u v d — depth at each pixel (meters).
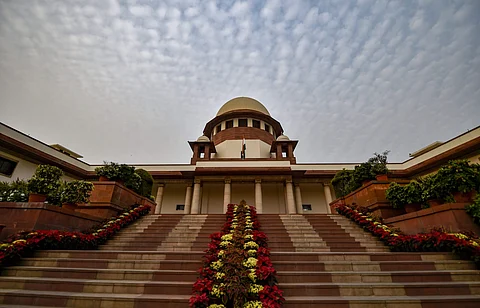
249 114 26.36
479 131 13.77
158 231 8.68
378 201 8.84
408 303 4.01
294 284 4.47
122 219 8.77
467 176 6.20
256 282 3.99
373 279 4.78
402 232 7.29
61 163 16.80
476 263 5.14
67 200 7.28
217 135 26.39
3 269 5.01
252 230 6.99
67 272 4.95
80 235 6.47
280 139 23.00
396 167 19.17
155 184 20.77
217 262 4.36
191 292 4.33
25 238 5.57
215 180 19.62
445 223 6.16
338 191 12.34
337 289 4.40
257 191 18.97
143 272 4.84
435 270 5.08
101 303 4.09
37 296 4.24
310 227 9.09
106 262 5.30
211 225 9.43
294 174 19.53
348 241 7.62
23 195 7.00
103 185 9.15
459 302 4.02
